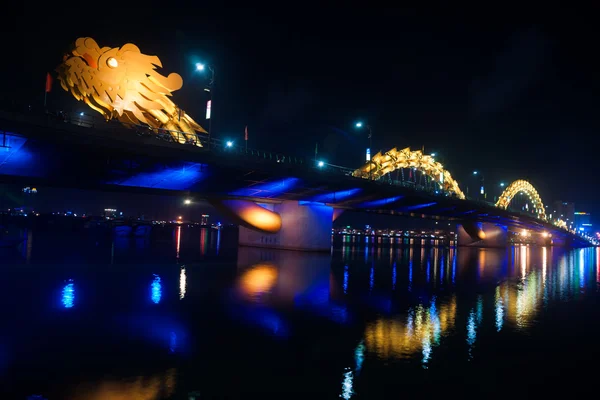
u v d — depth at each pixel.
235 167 47.06
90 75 43.75
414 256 84.94
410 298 31.44
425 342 19.38
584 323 24.02
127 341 18.17
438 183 112.94
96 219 196.38
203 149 45.34
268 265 51.31
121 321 21.47
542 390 14.36
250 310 25.00
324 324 22.22
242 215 72.25
